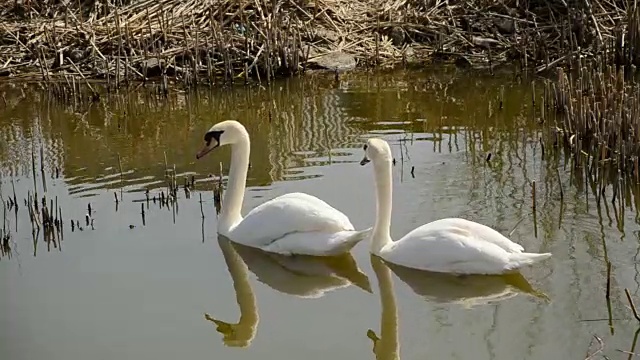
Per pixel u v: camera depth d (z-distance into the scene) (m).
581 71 15.80
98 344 8.46
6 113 16.88
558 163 12.82
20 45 19.78
